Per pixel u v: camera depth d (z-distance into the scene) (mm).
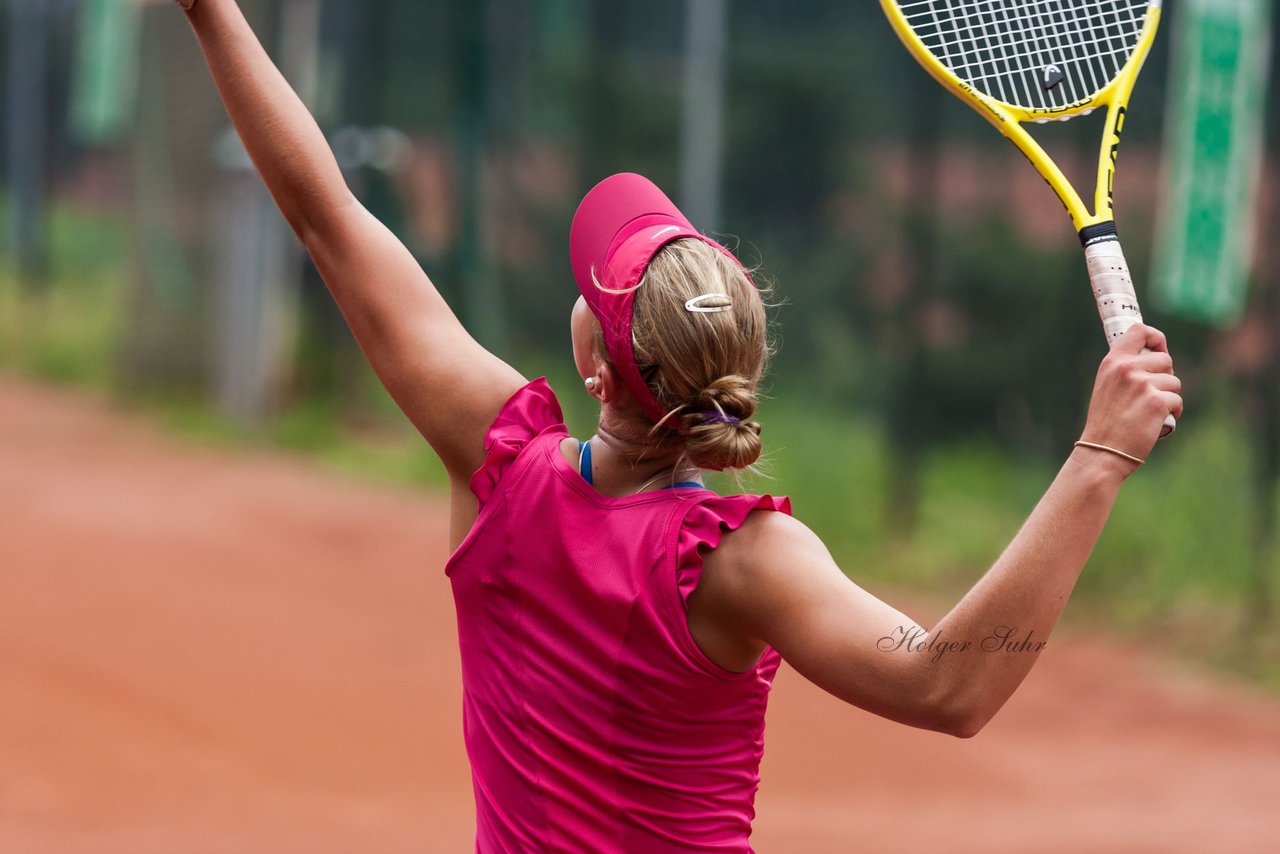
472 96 52562
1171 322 42719
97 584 33281
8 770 22156
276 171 7508
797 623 6246
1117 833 22641
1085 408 41469
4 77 82750
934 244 42094
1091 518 5910
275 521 41750
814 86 60625
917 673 5988
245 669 28625
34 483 43719
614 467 6867
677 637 6441
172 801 21766
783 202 60344
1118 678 33031
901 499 41469
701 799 6656
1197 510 37969
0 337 67312
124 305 57656
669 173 57656
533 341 55469
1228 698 31828
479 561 6961
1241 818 24031
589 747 6664
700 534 6445
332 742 25344
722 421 6434
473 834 21188
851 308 55688
